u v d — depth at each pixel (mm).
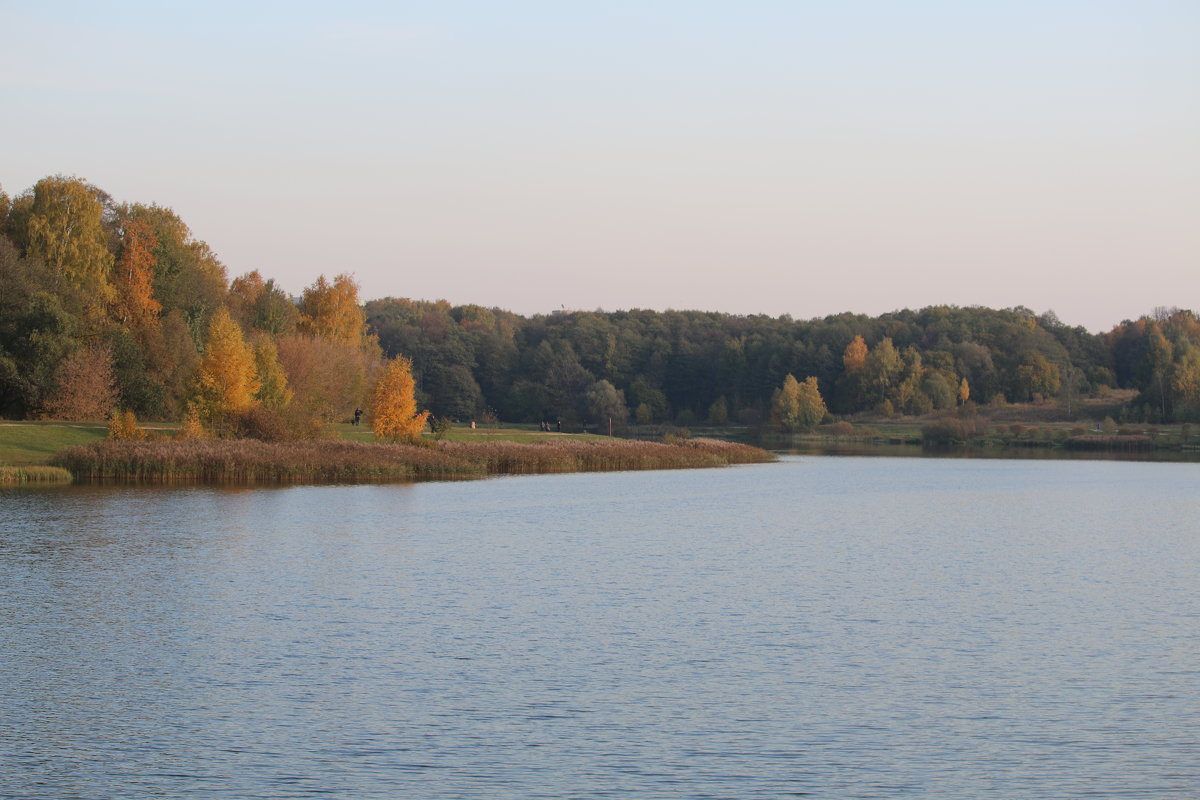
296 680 25281
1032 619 32250
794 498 73000
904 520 59438
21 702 23609
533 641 29016
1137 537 52000
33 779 19453
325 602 33781
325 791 19000
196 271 114375
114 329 92938
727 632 30266
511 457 93438
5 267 88625
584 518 58031
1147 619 32344
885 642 29281
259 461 75188
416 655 27500
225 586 36188
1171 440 146500
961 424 159750
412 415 95750
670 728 22219
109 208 118250
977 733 22031
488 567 40844
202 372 81500
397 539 47938
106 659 26891
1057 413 177125
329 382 102750
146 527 49812
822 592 36344
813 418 176625
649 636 29703
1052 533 53500
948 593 36312
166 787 19156
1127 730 22250
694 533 52188
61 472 69438
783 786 19328
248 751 20812
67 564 39812
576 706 23547
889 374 188500
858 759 20625
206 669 26094
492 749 20984
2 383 85312
